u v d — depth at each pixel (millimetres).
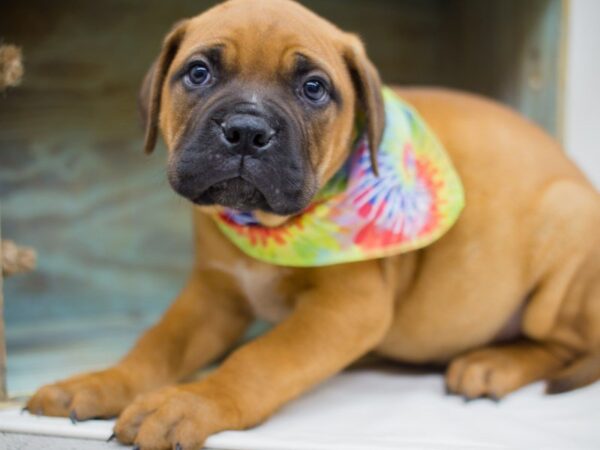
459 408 545
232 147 461
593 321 605
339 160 530
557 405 554
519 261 598
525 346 625
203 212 573
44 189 774
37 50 759
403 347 613
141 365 538
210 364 628
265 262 553
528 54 784
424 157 572
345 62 531
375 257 542
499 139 615
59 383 498
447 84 912
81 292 795
